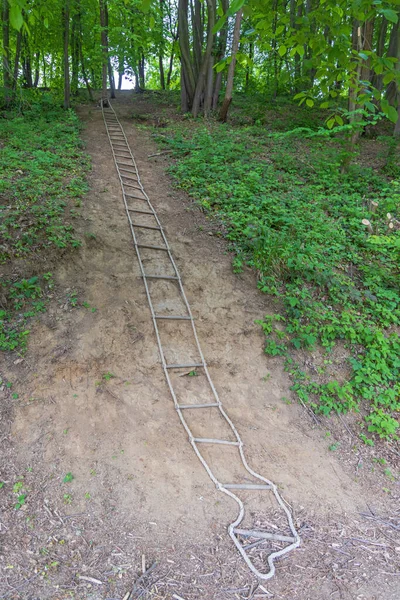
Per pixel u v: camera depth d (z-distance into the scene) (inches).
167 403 162.4
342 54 125.0
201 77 500.1
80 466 135.0
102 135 422.3
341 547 120.1
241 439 155.9
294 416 168.9
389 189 311.6
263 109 532.1
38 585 100.8
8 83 466.9
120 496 127.9
